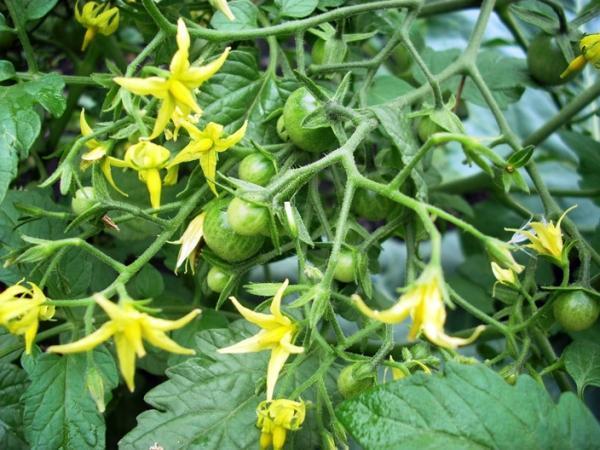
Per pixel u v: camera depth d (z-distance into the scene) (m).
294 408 0.13
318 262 0.16
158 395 0.15
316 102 0.15
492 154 0.12
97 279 0.20
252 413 0.15
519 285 0.16
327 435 0.14
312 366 0.16
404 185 0.17
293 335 0.13
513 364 0.15
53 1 0.17
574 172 0.29
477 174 0.26
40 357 0.15
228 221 0.14
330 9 0.20
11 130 0.15
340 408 0.12
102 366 0.15
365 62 0.17
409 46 0.16
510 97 0.21
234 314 0.20
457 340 0.11
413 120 0.18
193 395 0.15
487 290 0.25
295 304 0.12
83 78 0.17
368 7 0.16
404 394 0.12
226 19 0.16
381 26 0.21
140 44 0.28
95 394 0.13
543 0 0.19
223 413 0.15
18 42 0.21
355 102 0.17
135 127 0.14
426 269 0.11
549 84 0.21
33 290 0.13
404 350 0.14
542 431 0.12
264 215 0.13
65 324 0.17
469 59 0.18
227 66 0.17
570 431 0.13
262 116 0.17
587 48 0.18
